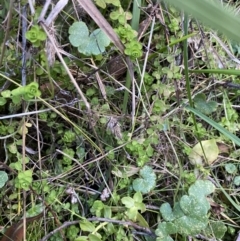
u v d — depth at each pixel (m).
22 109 0.28
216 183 0.32
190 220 0.27
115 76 0.30
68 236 0.27
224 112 0.34
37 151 0.29
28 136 0.30
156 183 0.31
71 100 0.29
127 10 0.30
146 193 0.30
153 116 0.29
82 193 0.30
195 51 0.33
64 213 0.29
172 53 0.31
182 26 0.32
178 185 0.30
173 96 0.32
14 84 0.27
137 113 0.30
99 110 0.29
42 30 0.23
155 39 0.31
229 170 0.32
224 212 0.31
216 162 0.33
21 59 0.27
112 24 0.30
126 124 0.31
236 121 0.35
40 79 0.27
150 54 0.32
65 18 0.29
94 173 0.30
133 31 0.26
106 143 0.29
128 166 0.29
